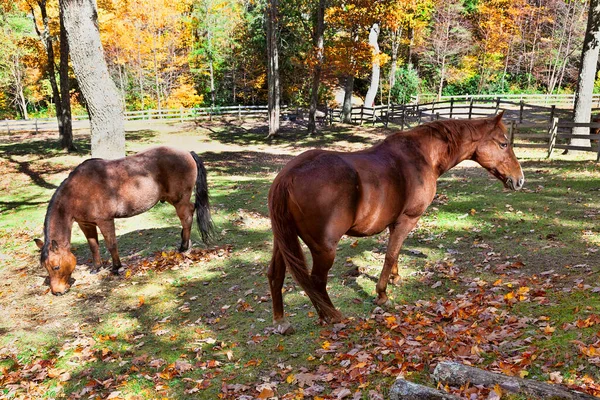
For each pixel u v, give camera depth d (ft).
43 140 86.43
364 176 13.66
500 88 130.31
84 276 23.93
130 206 23.18
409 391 9.55
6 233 34.65
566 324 12.82
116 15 105.91
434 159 16.12
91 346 16.57
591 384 9.80
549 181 33.45
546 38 123.03
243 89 135.85
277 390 12.21
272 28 84.99
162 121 113.70
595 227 21.91
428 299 16.94
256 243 26.86
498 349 12.26
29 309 20.57
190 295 20.51
